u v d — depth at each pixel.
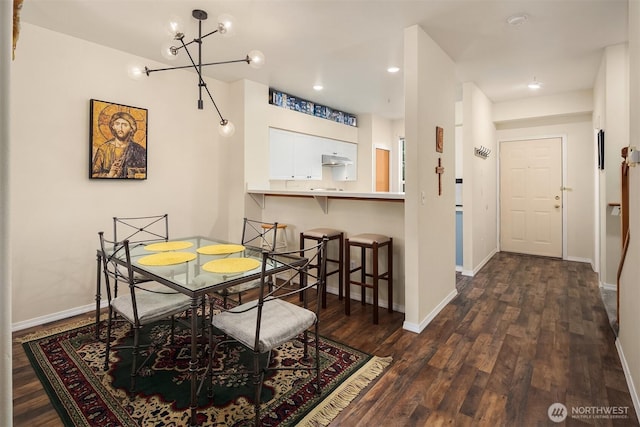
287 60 3.46
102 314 3.07
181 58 3.39
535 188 5.56
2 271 0.57
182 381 2.09
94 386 2.02
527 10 2.52
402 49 3.19
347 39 2.97
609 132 3.41
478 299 3.53
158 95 3.52
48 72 2.81
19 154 2.71
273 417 1.77
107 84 3.14
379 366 2.25
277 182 5.15
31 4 2.41
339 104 5.29
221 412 1.80
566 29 2.84
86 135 3.03
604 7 2.48
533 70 3.84
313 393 1.97
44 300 2.88
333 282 3.79
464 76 4.06
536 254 5.60
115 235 2.95
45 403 1.86
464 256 4.43
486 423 1.73
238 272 2.02
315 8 2.46
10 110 0.59
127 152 3.27
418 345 2.55
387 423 1.73
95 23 2.69
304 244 3.95
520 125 5.61
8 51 0.58
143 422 1.72
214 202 4.05
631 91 2.12
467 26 2.76
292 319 1.94
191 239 3.10
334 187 6.11
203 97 3.92
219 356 2.38
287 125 4.65
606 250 3.54
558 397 1.92
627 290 2.15
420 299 2.84
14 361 2.29
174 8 2.46
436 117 3.13
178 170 3.71
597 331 2.75
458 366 2.26
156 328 2.81
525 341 2.60
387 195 2.99
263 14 2.54
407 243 2.83
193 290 1.72
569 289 3.84
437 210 3.17
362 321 3.01
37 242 2.82
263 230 4.28
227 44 3.07
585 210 5.17
